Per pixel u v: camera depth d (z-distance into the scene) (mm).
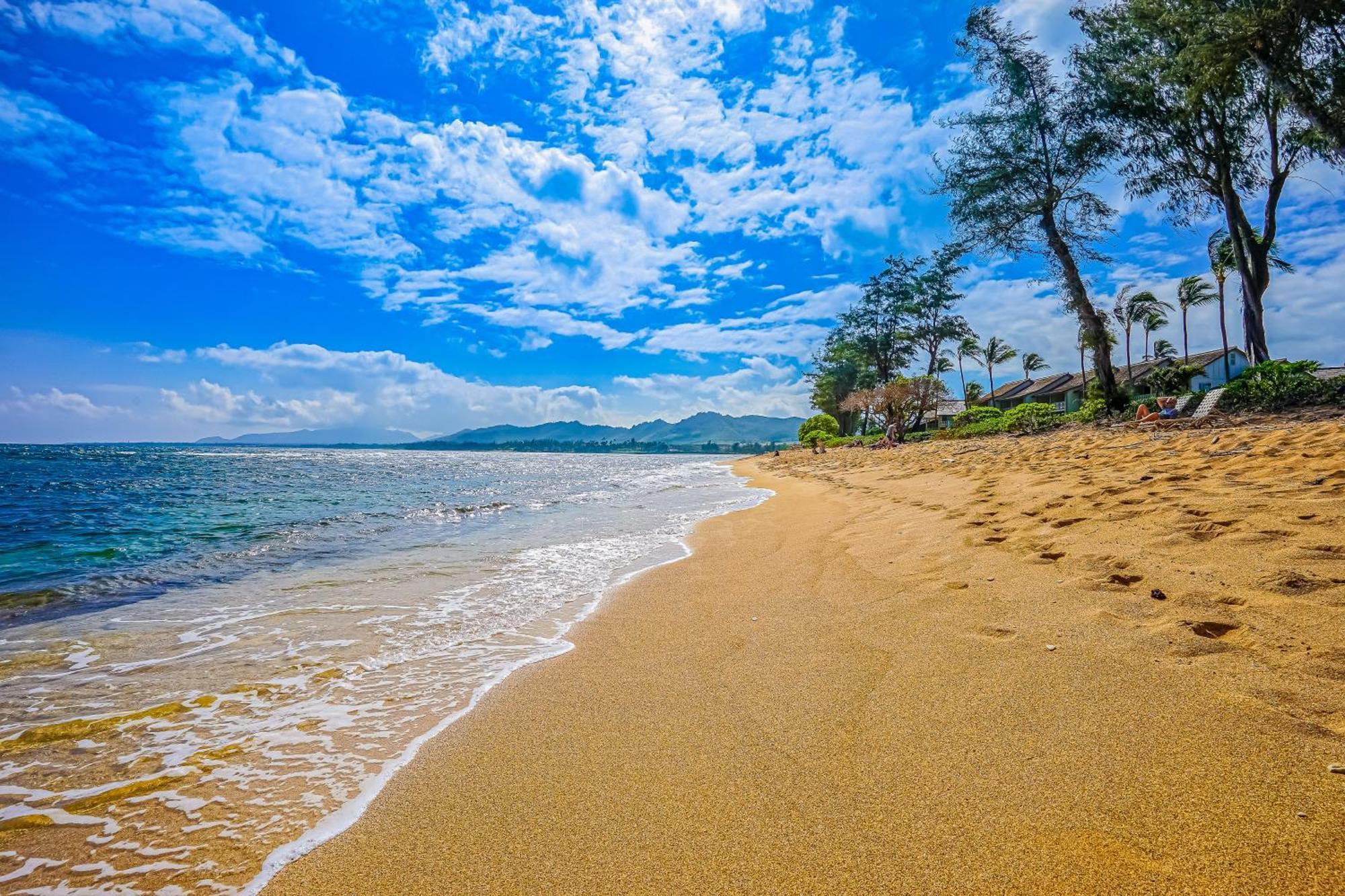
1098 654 2973
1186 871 1642
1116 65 17672
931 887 1708
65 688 3648
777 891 1754
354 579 6676
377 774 2586
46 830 2254
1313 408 11891
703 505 13797
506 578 6609
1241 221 17438
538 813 2232
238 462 47312
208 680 3762
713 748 2596
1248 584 3324
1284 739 2125
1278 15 12203
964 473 11273
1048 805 1977
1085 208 19078
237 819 2299
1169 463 7258
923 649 3379
